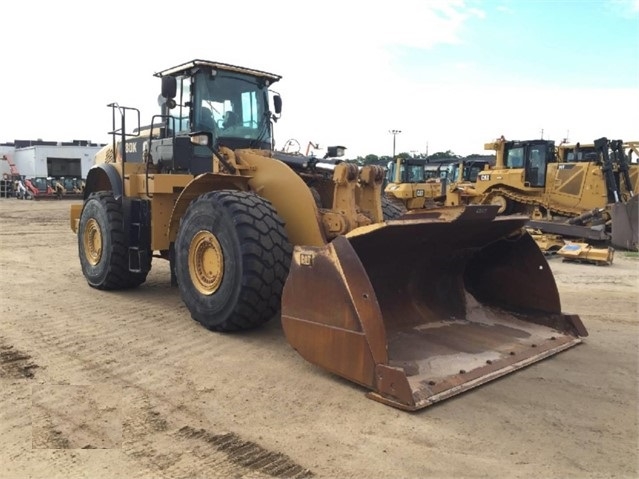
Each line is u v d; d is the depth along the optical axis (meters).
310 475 2.76
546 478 2.74
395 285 4.76
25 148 40.88
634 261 10.70
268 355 4.53
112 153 8.16
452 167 21.81
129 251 6.61
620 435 3.19
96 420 3.35
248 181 5.53
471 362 4.10
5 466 2.84
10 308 6.12
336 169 5.02
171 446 3.04
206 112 6.26
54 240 13.25
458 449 3.02
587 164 14.52
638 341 4.97
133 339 4.97
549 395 3.72
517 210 16.22
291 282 4.12
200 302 5.20
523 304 5.16
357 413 3.44
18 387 3.85
